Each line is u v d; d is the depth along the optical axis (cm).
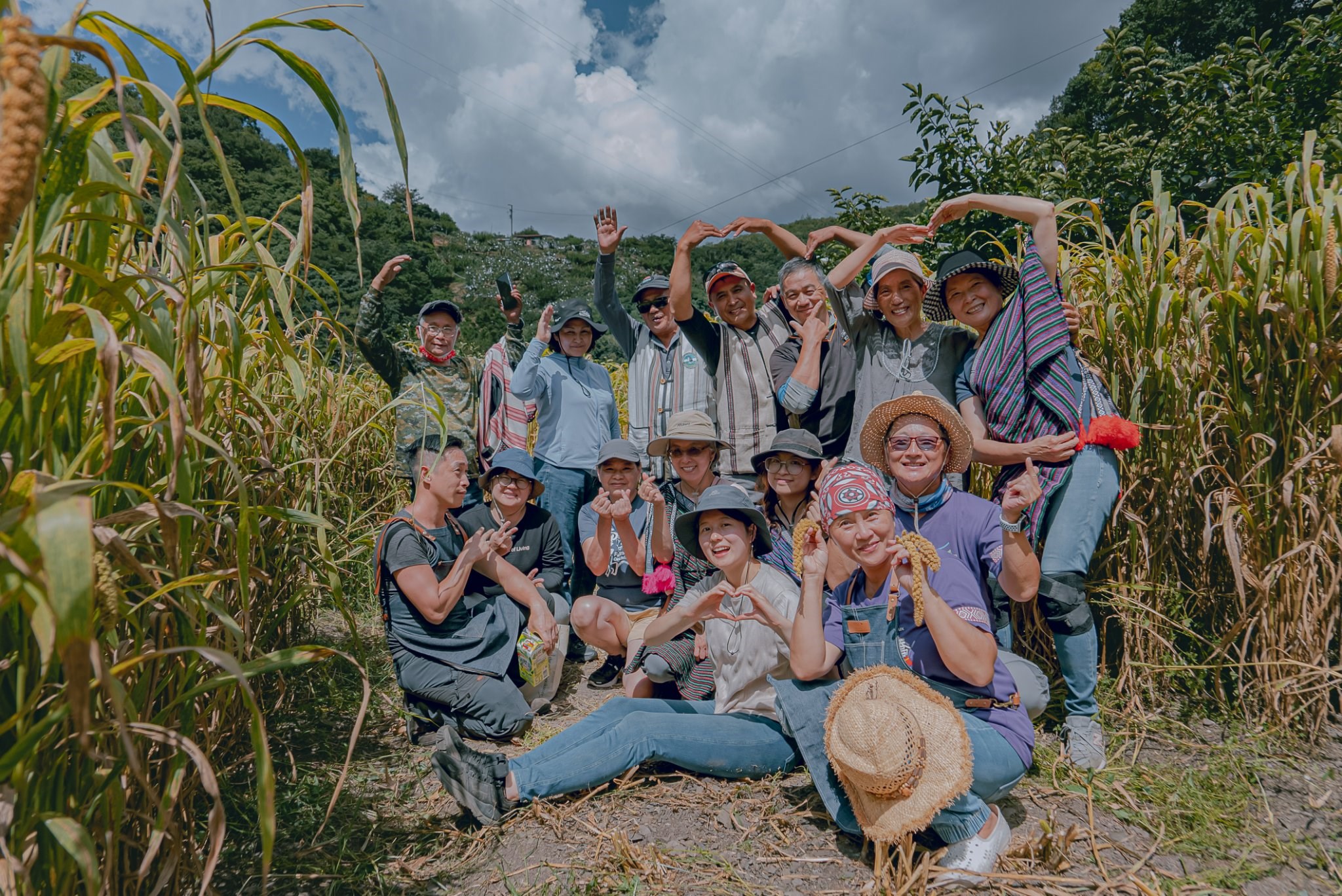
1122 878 189
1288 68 564
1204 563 290
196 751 123
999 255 548
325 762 272
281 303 167
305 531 306
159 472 165
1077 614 263
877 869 193
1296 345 270
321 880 203
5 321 110
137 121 114
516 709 308
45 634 94
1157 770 249
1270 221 272
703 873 204
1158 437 301
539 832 227
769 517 336
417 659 310
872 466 309
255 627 258
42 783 127
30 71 77
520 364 454
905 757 185
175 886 173
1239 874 195
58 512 86
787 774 260
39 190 113
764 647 260
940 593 213
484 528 371
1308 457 252
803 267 380
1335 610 264
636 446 456
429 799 253
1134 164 555
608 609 363
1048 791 240
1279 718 265
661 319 449
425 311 482
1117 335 316
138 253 178
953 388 307
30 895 117
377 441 517
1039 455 266
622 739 247
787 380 355
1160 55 602
